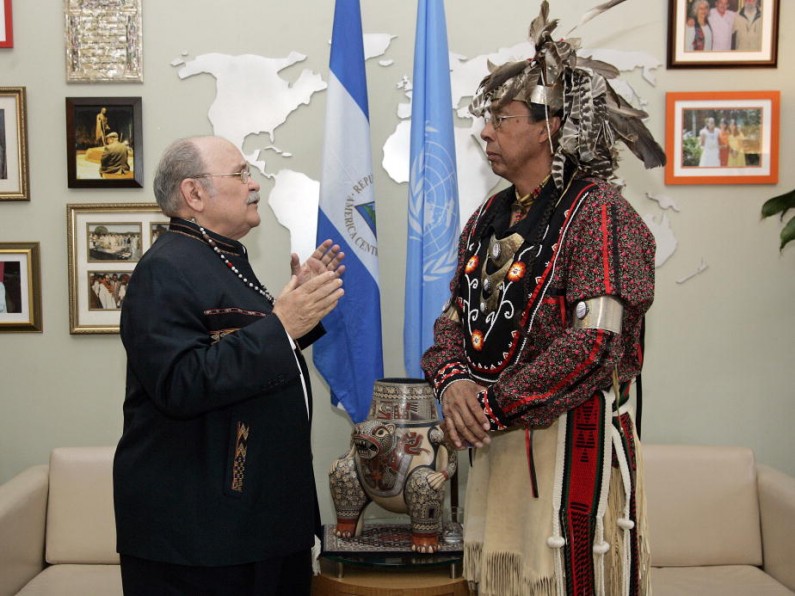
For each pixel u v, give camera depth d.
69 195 2.81
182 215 1.83
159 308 1.65
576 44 1.78
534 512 1.68
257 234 2.85
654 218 2.86
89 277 2.81
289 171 2.84
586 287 1.57
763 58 2.83
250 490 1.68
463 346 1.83
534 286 1.65
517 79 1.71
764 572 2.55
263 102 2.83
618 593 1.67
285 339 1.64
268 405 1.74
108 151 2.79
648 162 1.84
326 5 2.82
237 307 1.74
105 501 2.63
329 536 2.32
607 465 1.65
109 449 2.68
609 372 1.59
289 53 2.83
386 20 2.83
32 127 2.80
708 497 2.61
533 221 1.71
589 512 1.64
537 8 2.83
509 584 1.73
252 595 1.70
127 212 2.80
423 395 2.24
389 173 2.86
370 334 2.63
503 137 1.73
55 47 2.80
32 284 2.80
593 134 1.66
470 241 1.87
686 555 2.59
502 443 1.77
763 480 2.60
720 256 2.87
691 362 2.89
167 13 2.81
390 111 2.85
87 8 2.79
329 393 2.88
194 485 1.66
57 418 2.85
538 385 1.58
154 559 1.66
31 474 2.65
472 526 1.83
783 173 2.86
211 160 1.81
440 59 2.61
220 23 2.82
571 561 1.64
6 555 2.35
